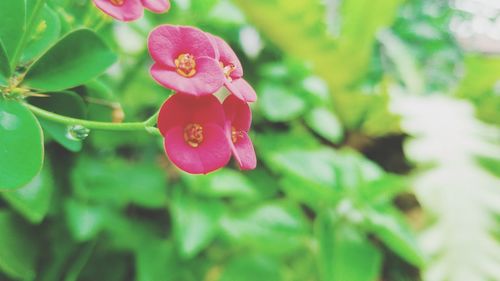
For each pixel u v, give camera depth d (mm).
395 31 658
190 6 285
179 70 147
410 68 545
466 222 391
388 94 465
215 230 301
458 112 450
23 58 166
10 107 146
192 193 306
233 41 410
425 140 431
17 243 264
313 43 458
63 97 170
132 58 346
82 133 172
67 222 273
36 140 144
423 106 459
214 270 331
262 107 362
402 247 314
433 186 408
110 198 290
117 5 161
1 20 157
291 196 354
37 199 231
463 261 377
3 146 142
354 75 480
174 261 299
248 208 325
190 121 151
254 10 439
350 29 478
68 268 282
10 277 275
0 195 236
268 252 323
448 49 671
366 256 311
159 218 321
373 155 510
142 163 319
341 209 323
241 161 155
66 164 282
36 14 152
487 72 537
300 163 318
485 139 441
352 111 486
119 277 301
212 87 144
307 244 334
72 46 162
